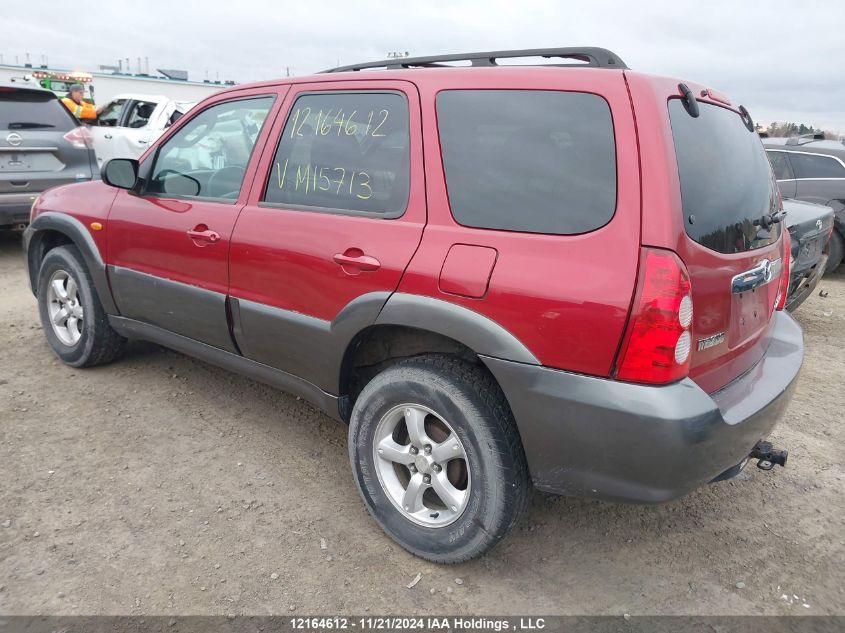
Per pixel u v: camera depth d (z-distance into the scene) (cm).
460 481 247
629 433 200
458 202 235
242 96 323
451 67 254
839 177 749
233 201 311
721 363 232
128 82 2080
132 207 355
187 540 262
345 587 241
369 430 261
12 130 675
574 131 217
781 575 258
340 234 262
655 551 270
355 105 276
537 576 252
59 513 273
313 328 273
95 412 362
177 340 352
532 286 211
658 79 219
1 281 636
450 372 236
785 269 297
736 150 255
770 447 258
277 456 328
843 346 538
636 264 197
